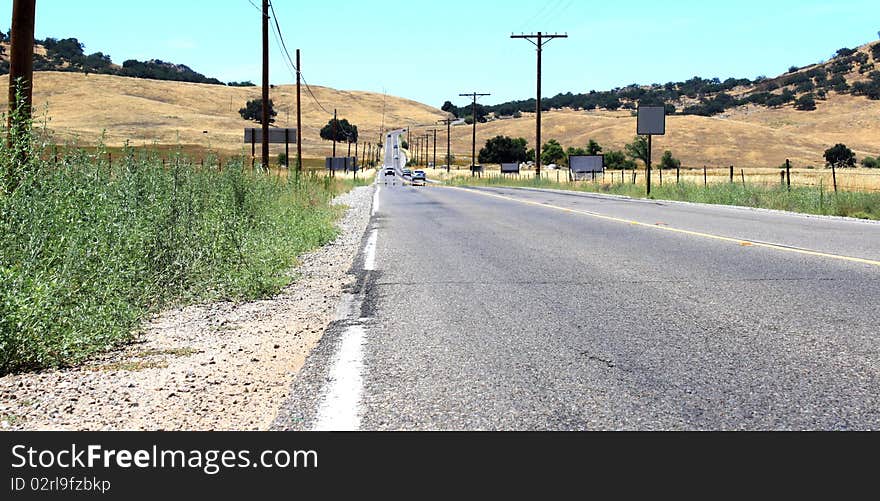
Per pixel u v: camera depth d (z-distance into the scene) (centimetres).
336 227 1873
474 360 600
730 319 746
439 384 535
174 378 566
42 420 477
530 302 856
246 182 1527
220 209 1240
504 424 456
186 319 805
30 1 1064
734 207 2741
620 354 614
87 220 847
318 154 18350
